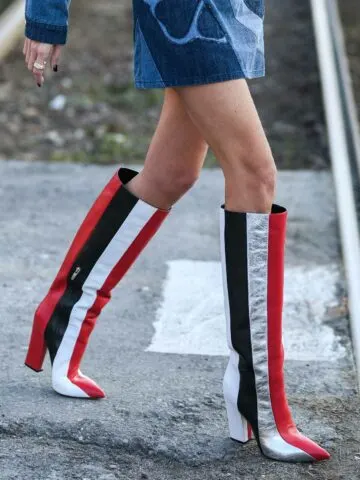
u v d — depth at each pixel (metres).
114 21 12.91
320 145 8.45
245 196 3.20
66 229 6.18
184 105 3.19
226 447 3.51
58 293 3.76
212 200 6.88
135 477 3.34
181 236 6.09
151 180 3.52
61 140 8.58
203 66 3.05
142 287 5.23
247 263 3.24
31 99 9.59
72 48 11.48
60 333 3.77
